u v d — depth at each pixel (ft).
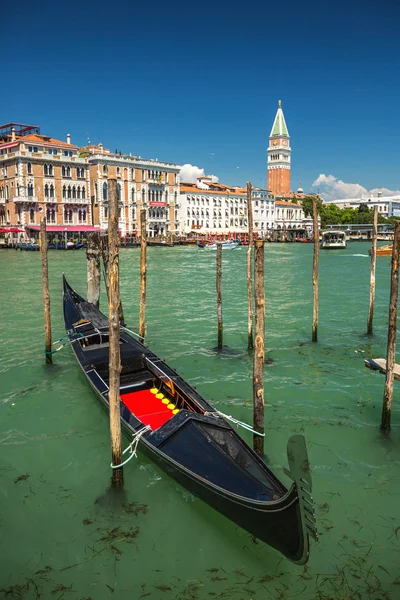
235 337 50.83
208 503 20.53
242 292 84.84
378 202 499.10
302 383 37.01
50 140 229.86
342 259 170.81
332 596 17.17
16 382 37.52
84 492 23.16
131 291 87.30
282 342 48.62
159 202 261.85
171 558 18.99
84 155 242.37
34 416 31.42
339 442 27.66
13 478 24.41
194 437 23.08
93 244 58.80
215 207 304.71
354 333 52.44
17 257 165.17
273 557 19.03
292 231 336.90
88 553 19.30
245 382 37.32
